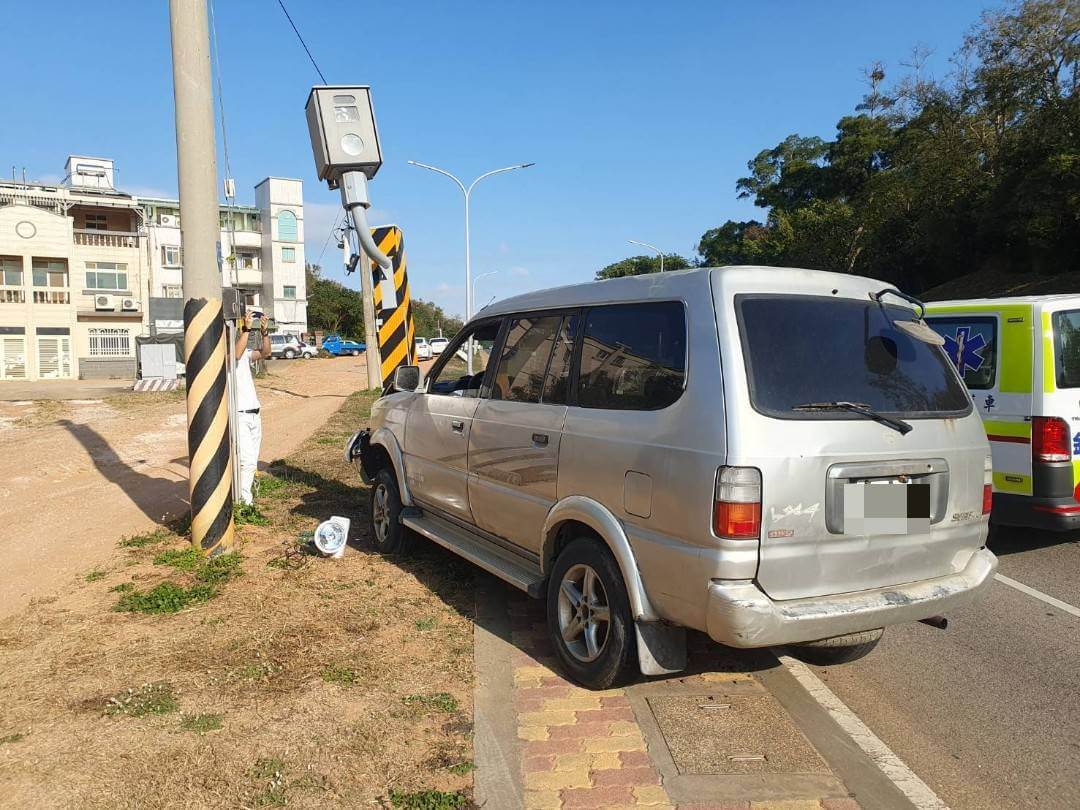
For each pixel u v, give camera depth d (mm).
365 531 7168
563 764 3264
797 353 3482
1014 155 31422
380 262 6992
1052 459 5938
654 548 3479
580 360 4215
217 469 6238
